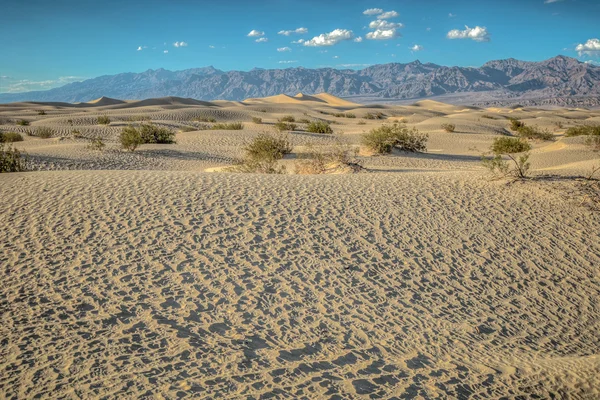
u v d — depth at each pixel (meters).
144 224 9.38
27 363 4.92
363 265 8.32
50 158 21.69
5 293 6.53
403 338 6.10
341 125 63.78
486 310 7.21
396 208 11.25
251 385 4.73
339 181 13.65
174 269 7.59
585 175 14.16
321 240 9.20
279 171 19.53
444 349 5.91
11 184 11.85
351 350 5.66
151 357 5.16
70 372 4.79
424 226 10.27
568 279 8.47
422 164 23.98
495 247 9.52
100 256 7.91
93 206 10.28
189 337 5.65
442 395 4.79
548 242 9.88
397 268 8.33
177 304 6.51
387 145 27.23
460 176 14.72
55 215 9.67
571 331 6.87
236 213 10.29
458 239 9.73
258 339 5.75
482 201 12.06
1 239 8.41
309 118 80.56
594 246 9.79
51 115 71.38
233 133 38.06
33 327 5.68
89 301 6.43
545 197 12.35
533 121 72.62
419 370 5.30
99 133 38.62
